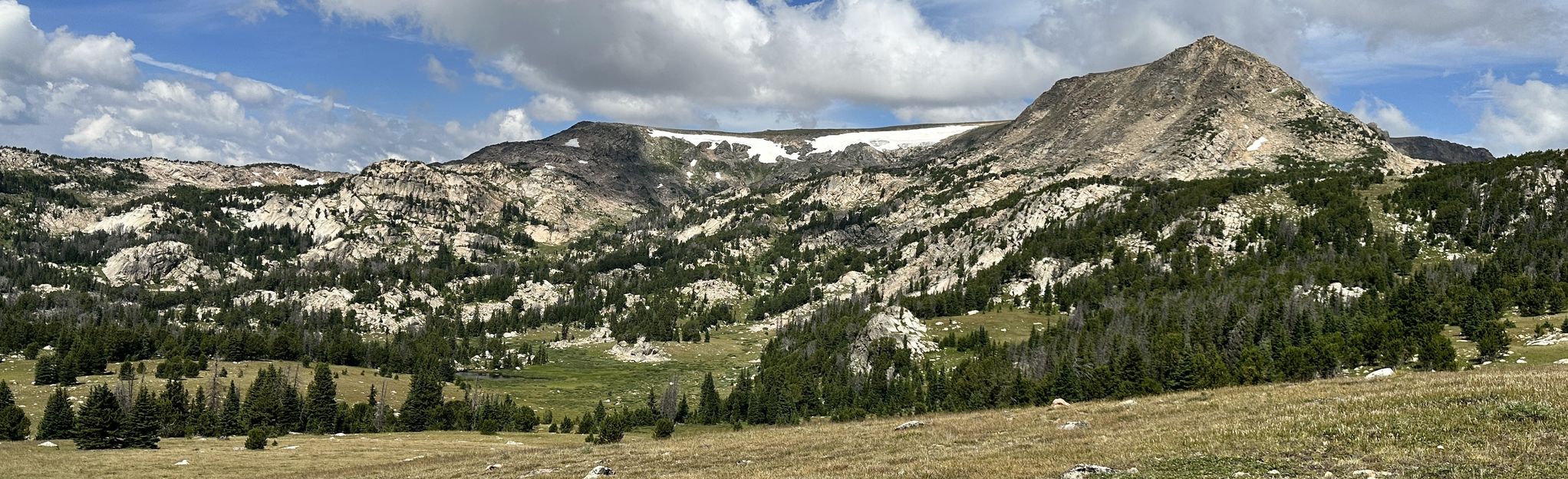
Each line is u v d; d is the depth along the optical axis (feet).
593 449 247.70
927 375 579.89
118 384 575.79
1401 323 428.56
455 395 654.53
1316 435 126.31
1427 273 642.63
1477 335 383.65
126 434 344.69
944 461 145.79
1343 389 180.45
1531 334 408.46
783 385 568.41
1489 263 602.03
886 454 164.96
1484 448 107.04
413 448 344.28
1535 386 140.87
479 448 344.90
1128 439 145.38
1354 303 552.41
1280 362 382.83
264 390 470.39
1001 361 555.69
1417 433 119.34
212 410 471.21
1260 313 533.96
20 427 393.29
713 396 552.00
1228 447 126.11
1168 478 110.83
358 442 373.61
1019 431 180.04
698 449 212.43
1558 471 94.84
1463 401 136.46
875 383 558.97
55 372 577.43
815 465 158.30
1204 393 214.48
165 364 631.97
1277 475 106.52
